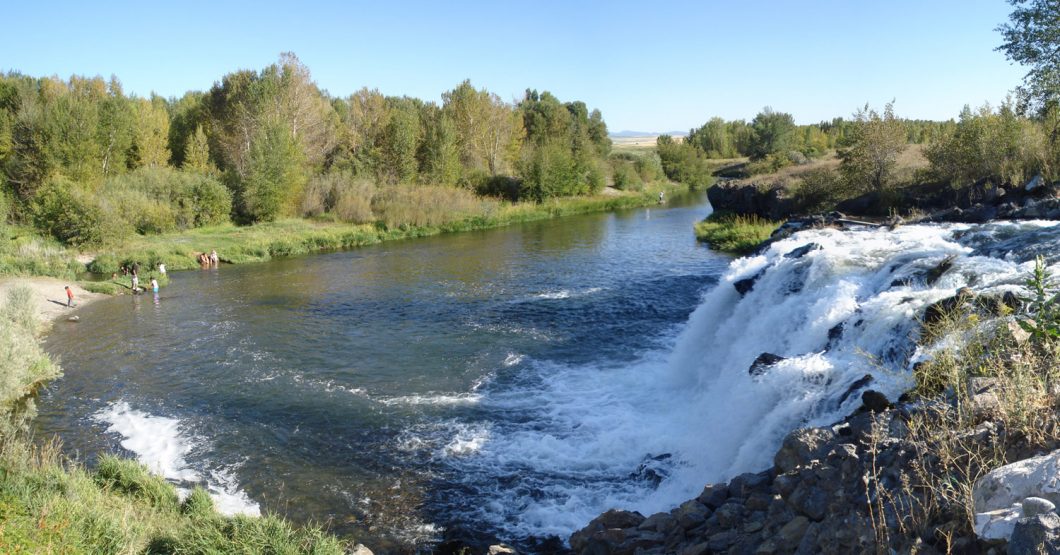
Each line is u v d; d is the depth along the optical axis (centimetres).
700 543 920
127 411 1931
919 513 677
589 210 7881
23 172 5725
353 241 5578
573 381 2031
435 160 7888
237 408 1920
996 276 1435
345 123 8338
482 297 3262
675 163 11394
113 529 1037
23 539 901
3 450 1430
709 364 1972
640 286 3372
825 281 1816
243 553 1039
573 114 12800
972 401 843
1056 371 816
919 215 3438
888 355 1285
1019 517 550
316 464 1559
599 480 1427
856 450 862
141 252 4641
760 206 5397
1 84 6938
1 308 2816
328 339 2606
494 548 1139
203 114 8050
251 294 3594
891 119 4372
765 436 1226
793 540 796
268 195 6225
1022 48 3288
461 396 1944
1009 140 3400
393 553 1204
